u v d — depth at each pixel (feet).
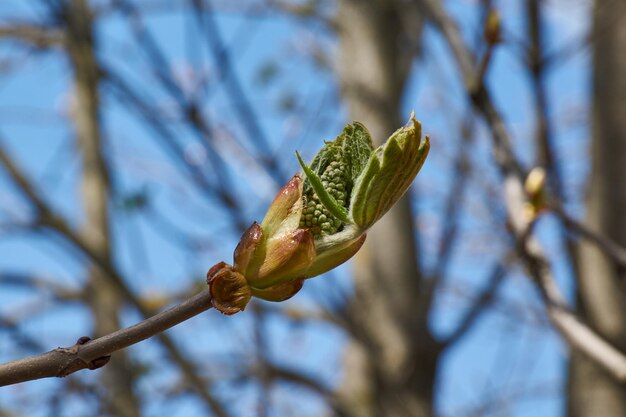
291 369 24.47
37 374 5.04
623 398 17.95
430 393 24.44
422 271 26.37
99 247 24.63
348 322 24.04
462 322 24.80
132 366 25.21
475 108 13.66
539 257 12.03
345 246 5.27
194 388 20.89
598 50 19.69
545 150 17.21
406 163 5.08
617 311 17.98
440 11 14.67
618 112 19.13
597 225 18.69
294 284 5.21
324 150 5.35
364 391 24.86
